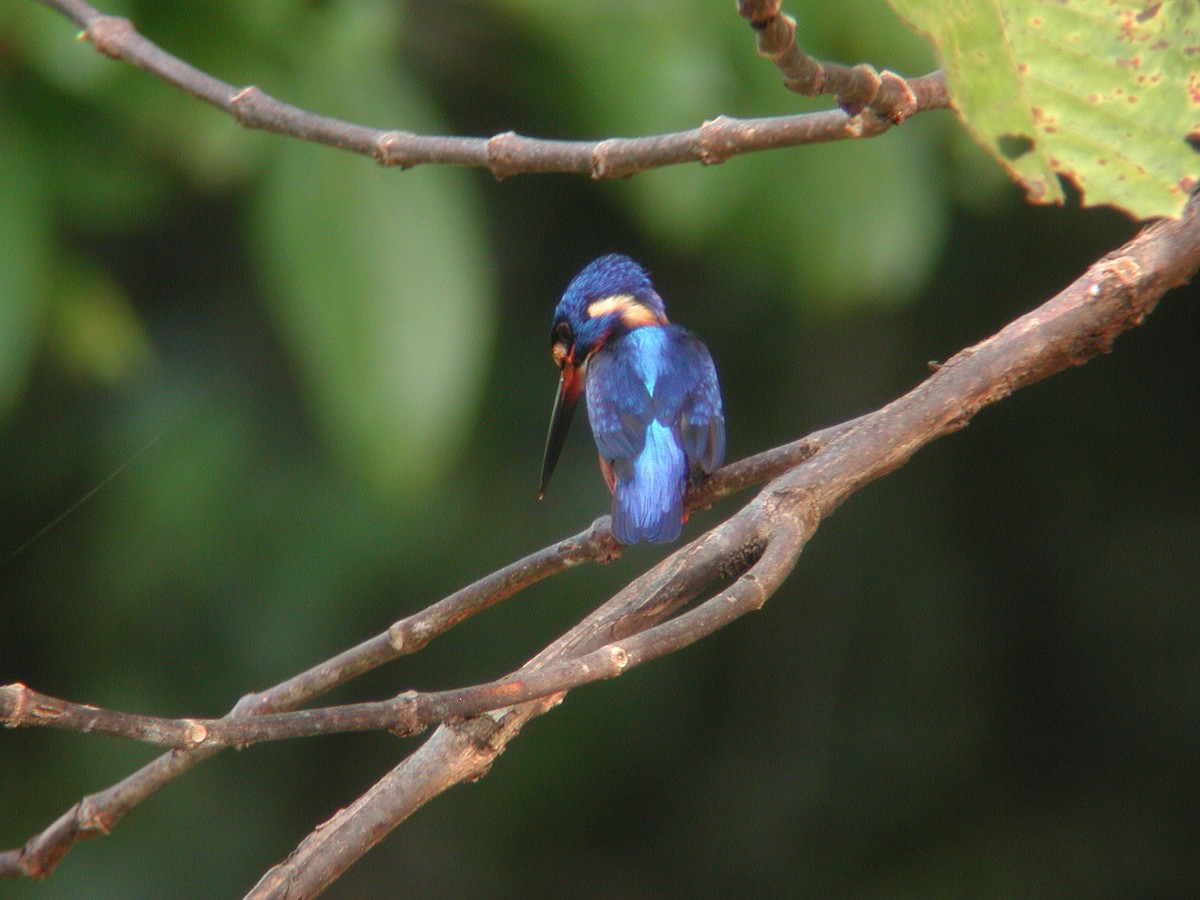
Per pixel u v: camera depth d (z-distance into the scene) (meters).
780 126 3.68
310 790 12.04
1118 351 12.38
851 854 12.12
